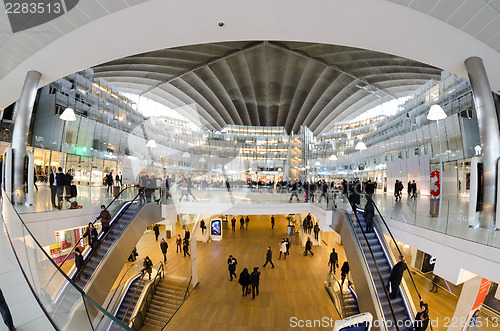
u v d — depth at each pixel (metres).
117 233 9.18
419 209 9.59
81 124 21.12
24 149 9.01
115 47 8.88
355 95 44.19
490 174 7.42
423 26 7.43
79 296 2.91
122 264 8.80
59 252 12.88
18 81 10.09
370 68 35.12
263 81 45.69
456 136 19.19
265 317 10.26
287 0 7.08
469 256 6.00
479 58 8.12
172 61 37.09
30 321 3.33
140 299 10.98
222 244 20.19
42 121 19.86
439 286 11.82
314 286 12.93
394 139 27.73
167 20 7.79
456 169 19.50
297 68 40.69
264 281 13.50
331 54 34.47
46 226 8.07
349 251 9.23
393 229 8.73
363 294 7.73
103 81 25.62
